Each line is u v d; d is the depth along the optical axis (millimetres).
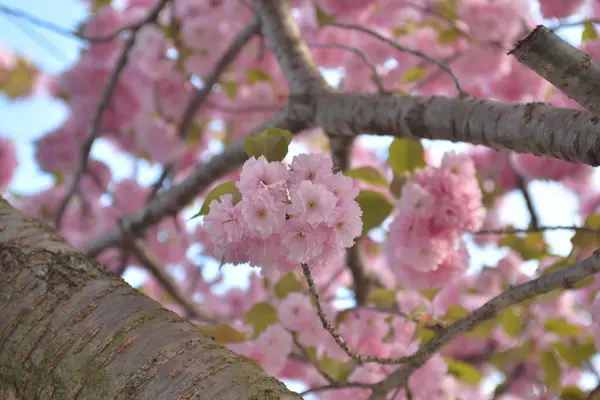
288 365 2449
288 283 2057
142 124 2959
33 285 1520
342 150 1948
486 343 2805
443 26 2623
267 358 1891
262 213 1466
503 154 2834
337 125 1860
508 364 2586
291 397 1381
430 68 2586
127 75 3098
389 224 1904
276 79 3113
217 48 2820
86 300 1495
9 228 1588
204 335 1456
